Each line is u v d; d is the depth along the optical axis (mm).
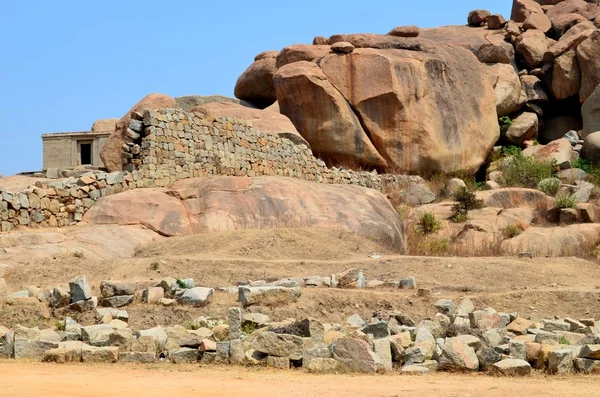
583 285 18406
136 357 12328
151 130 23875
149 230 21656
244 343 12336
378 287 17484
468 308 15961
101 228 21047
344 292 16172
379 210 24812
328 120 31625
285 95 32156
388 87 32125
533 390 10367
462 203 29250
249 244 20109
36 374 10891
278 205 23281
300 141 30438
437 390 10211
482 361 12125
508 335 13992
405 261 19672
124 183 22953
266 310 15141
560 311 16562
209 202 22812
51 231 20547
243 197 23250
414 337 13414
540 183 31984
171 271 17688
